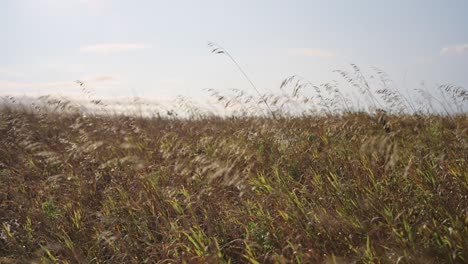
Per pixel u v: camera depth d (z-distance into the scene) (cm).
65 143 1230
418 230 531
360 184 670
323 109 1227
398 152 761
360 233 563
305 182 756
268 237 609
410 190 645
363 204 615
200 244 609
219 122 1444
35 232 738
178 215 719
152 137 1213
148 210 755
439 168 701
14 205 852
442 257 488
